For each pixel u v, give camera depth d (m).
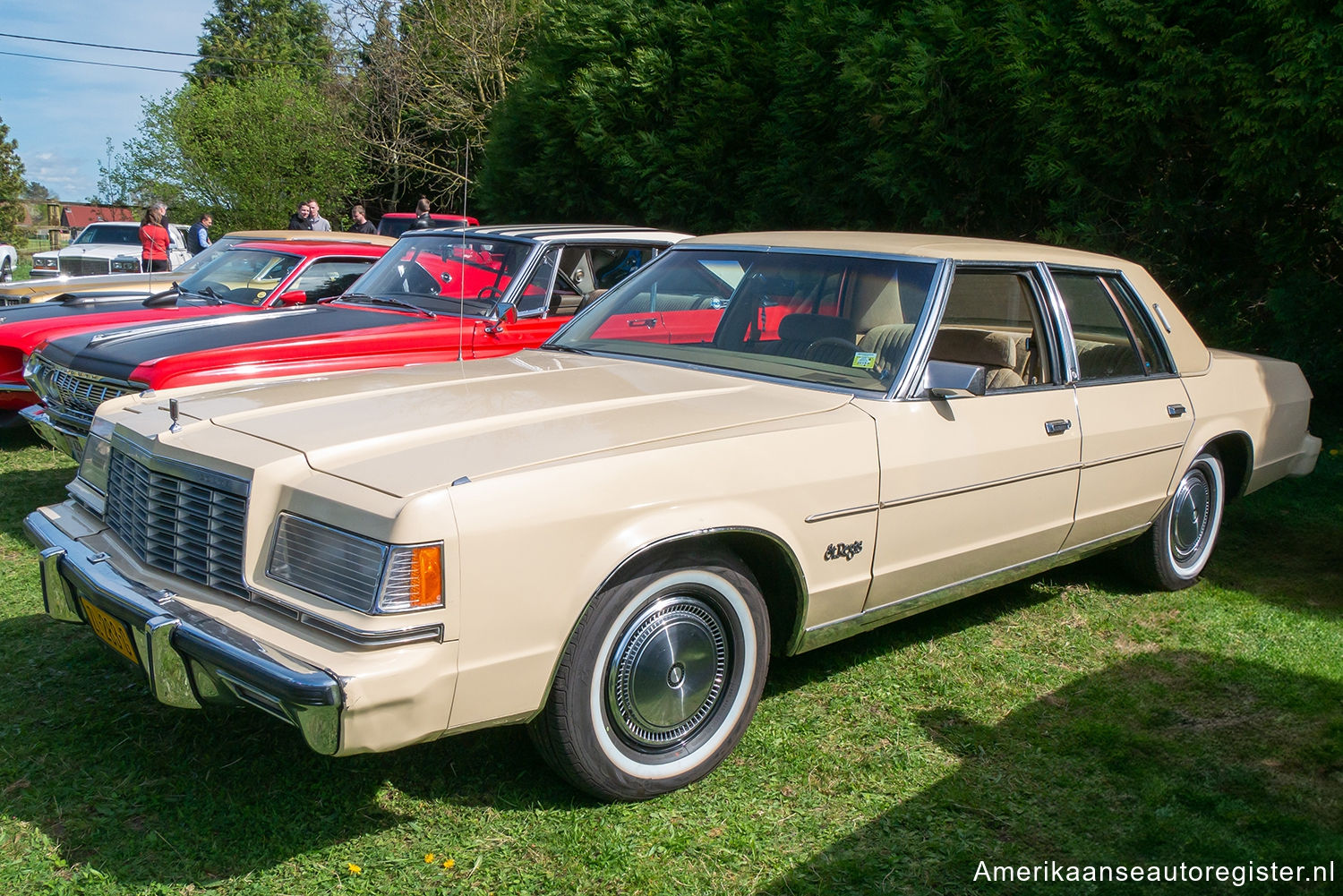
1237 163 7.07
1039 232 8.55
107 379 5.18
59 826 2.64
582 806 2.83
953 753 3.23
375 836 2.66
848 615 3.32
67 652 3.70
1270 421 5.11
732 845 2.69
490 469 2.53
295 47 48.44
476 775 2.97
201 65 48.56
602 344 4.11
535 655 2.53
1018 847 2.75
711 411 3.14
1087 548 4.26
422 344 5.82
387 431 2.77
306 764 2.99
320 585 2.42
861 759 3.16
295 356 5.39
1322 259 8.03
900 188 9.29
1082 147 7.91
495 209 14.86
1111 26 7.63
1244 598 4.77
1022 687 3.73
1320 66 6.53
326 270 7.73
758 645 3.06
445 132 23.80
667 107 11.95
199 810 2.74
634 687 2.79
